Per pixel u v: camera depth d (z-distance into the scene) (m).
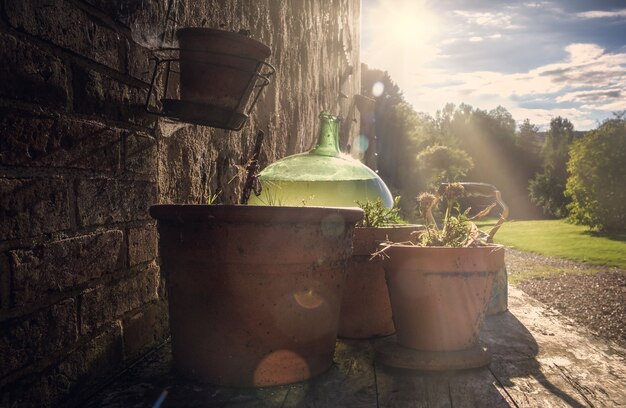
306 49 5.10
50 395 1.43
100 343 1.70
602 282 7.82
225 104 1.98
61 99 1.48
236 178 3.04
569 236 17.20
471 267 1.92
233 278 1.67
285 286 1.70
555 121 70.56
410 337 1.99
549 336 2.35
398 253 1.97
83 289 1.61
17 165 1.30
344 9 7.92
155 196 2.11
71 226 1.53
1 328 1.25
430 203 2.37
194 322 1.74
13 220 1.28
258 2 3.56
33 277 1.35
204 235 1.68
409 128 32.56
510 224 25.80
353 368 1.91
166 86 2.00
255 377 1.70
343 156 3.27
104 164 1.72
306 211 1.67
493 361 1.98
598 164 18.41
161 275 2.20
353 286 2.32
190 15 2.45
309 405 1.56
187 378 1.78
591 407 1.53
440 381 1.76
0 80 1.23
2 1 1.23
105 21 1.72
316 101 5.70
